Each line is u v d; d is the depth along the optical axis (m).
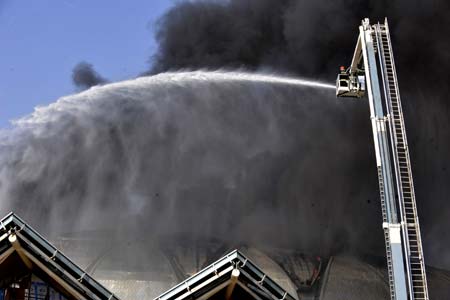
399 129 28.70
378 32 30.42
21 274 27.72
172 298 26.25
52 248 26.36
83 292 26.38
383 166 27.88
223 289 27.09
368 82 29.45
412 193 27.38
